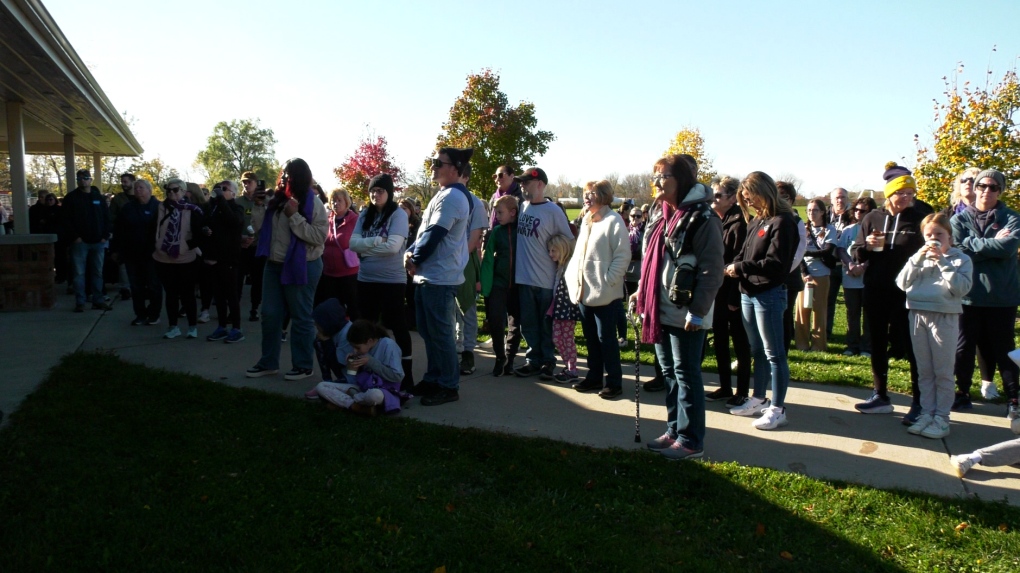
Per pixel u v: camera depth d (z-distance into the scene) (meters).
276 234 5.87
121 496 3.49
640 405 5.55
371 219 5.70
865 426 5.07
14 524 3.17
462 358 6.56
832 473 4.17
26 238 9.37
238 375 6.10
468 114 22.50
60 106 11.98
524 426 4.94
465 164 5.37
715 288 4.05
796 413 5.39
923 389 4.87
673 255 4.16
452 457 4.25
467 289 6.46
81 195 9.41
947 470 4.23
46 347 7.00
